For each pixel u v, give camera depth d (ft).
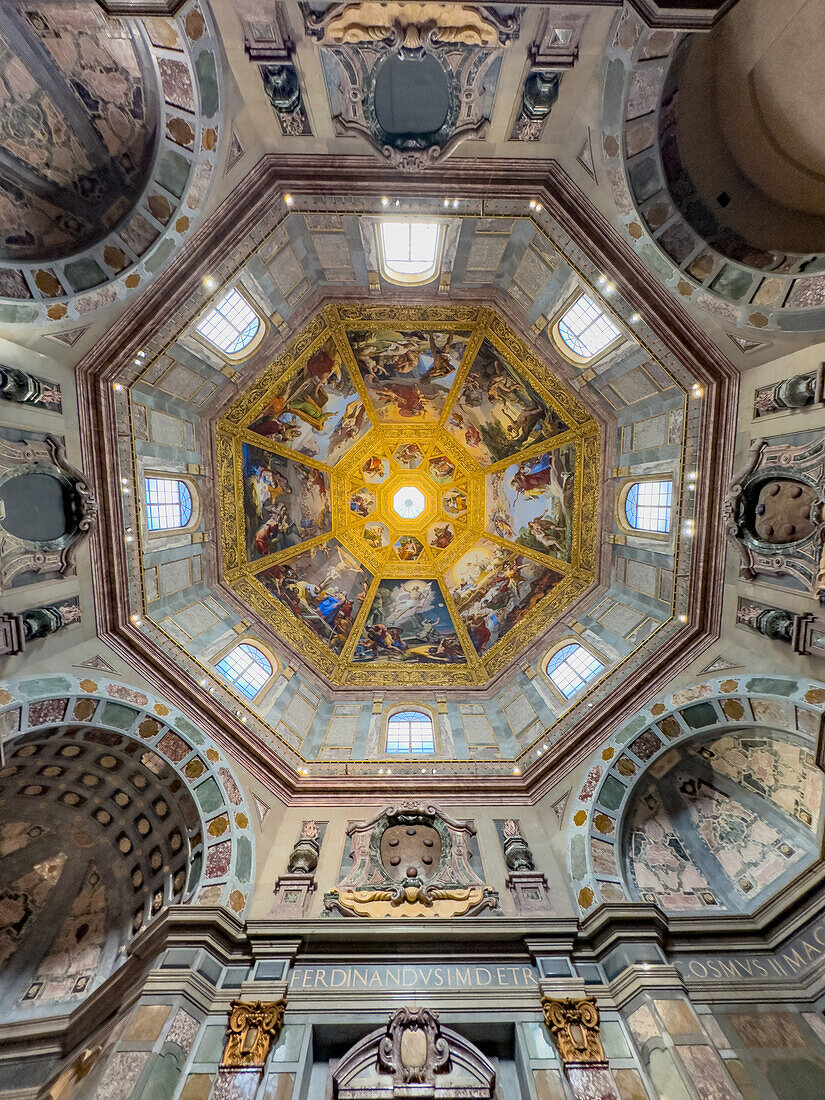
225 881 33.91
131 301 35.60
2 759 30.12
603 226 35.40
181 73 29.40
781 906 31.45
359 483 69.72
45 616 32.83
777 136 33.37
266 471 59.88
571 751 43.06
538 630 59.57
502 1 24.89
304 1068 25.66
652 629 45.91
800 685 33.24
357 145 34.88
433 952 30.99
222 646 50.29
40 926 36.86
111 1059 24.26
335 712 56.18
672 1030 25.94
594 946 30.96
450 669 62.28
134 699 37.81
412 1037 26.84
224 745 41.16
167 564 47.19
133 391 40.83
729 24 30.09
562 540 60.08
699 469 39.68
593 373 47.73
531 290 45.21
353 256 43.86
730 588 38.88
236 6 28.37
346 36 29.43
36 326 32.19
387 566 69.62
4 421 30.81
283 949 30.60
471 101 32.86
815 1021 27.20
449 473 70.08
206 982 28.35
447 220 39.27
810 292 31.65
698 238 33.47
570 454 56.90
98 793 39.14
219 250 36.35
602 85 30.68
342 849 38.78
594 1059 25.52
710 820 38.73
